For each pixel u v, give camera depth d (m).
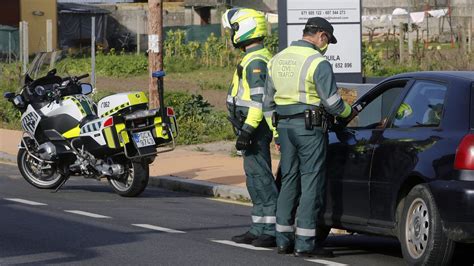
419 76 13.51
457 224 11.80
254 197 14.86
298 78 13.47
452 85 12.77
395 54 53.72
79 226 16.34
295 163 13.84
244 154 14.77
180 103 31.86
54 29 83.69
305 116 13.42
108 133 19.58
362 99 14.30
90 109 20.52
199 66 58.62
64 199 19.84
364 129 13.96
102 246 14.52
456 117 12.38
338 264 13.45
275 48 55.59
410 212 12.59
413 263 12.44
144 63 58.09
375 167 13.29
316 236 14.89
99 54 69.81
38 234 15.52
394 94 14.08
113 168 20.05
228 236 15.67
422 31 68.50
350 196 13.80
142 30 89.69
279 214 14.05
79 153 20.25
